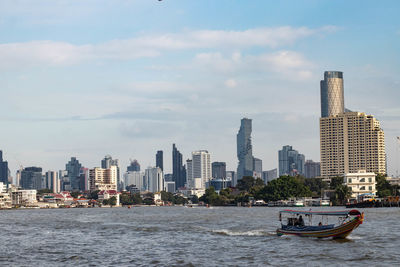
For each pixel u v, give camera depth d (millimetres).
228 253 90625
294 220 117688
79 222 194625
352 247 95375
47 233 142000
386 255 85562
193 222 175875
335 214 107312
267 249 94375
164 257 87375
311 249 93312
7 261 86500
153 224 169250
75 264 82188
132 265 79938
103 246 105438
